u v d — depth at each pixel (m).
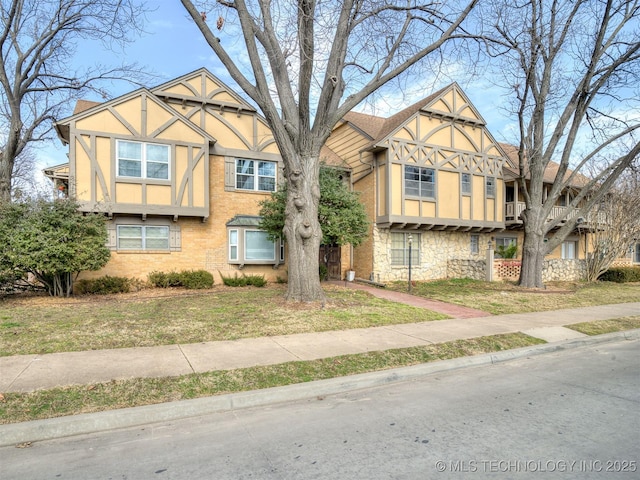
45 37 14.45
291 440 3.75
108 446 3.66
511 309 10.93
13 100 14.29
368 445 3.63
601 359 6.76
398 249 17.95
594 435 3.82
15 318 8.45
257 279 14.91
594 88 14.02
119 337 6.95
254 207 15.95
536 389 5.19
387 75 10.15
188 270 14.49
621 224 18.55
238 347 6.50
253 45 9.47
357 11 9.98
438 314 9.90
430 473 3.15
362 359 6.03
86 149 12.78
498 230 20.45
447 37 10.12
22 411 4.08
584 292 14.58
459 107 18.70
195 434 3.90
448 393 5.06
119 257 13.68
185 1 9.31
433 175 17.91
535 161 15.37
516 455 3.44
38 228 10.49
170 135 13.91
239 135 15.75
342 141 20.11
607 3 13.16
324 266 17.16
